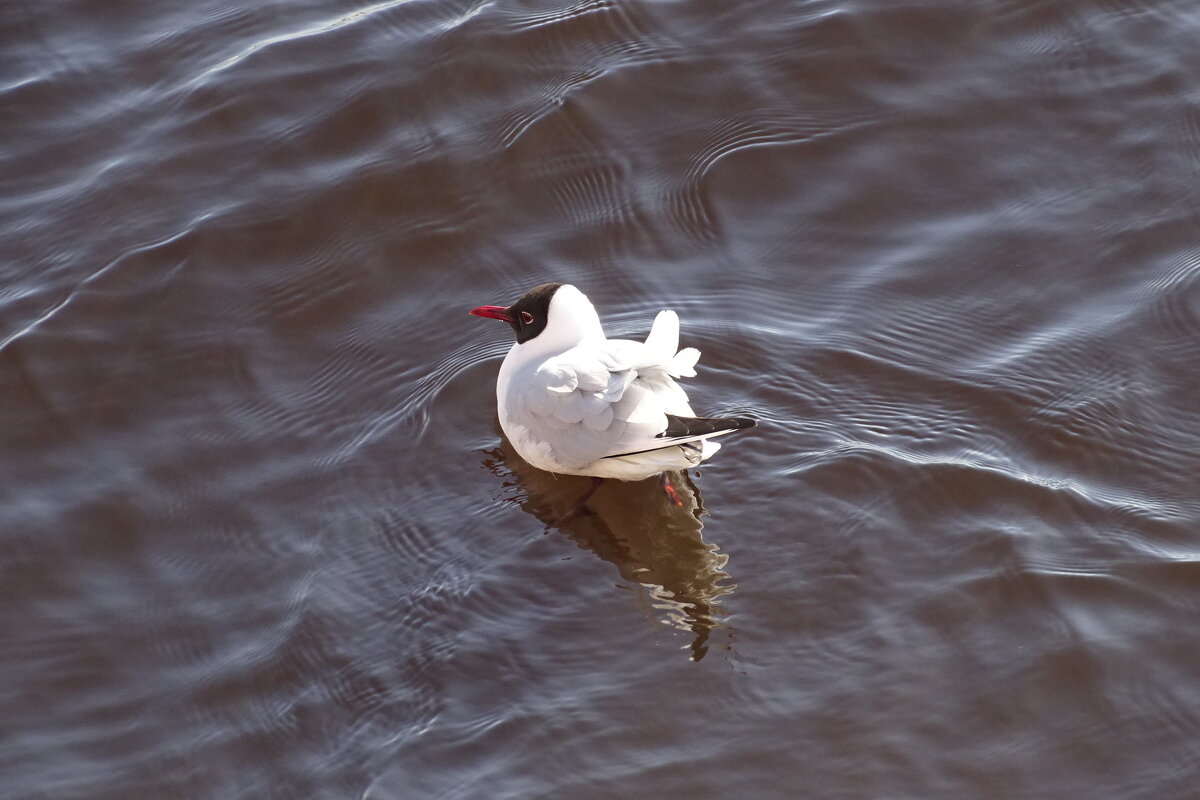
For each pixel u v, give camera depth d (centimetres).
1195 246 1286
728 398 1169
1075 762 867
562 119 1462
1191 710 893
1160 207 1327
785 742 883
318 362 1259
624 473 1078
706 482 1086
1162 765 863
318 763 918
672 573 1019
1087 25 1516
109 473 1167
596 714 906
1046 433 1116
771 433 1125
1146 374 1169
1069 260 1288
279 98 1512
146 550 1104
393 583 1043
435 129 1468
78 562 1097
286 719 954
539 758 878
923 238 1328
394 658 979
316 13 1634
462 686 941
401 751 901
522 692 931
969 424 1128
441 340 1270
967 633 951
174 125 1500
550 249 1352
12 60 1605
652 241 1352
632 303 1289
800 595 988
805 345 1218
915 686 916
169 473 1163
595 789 856
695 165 1414
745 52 1520
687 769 866
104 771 941
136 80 1568
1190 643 934
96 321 1298
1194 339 1198
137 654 1022
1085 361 1184
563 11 1579
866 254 1319
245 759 935
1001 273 1284
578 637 973
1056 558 999
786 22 1547
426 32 1573
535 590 1020
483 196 1403
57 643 1034
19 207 1428
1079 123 1422
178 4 1667
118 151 1481
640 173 1412
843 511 1048
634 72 1505
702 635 963
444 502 1111
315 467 1157
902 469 1076
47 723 977
